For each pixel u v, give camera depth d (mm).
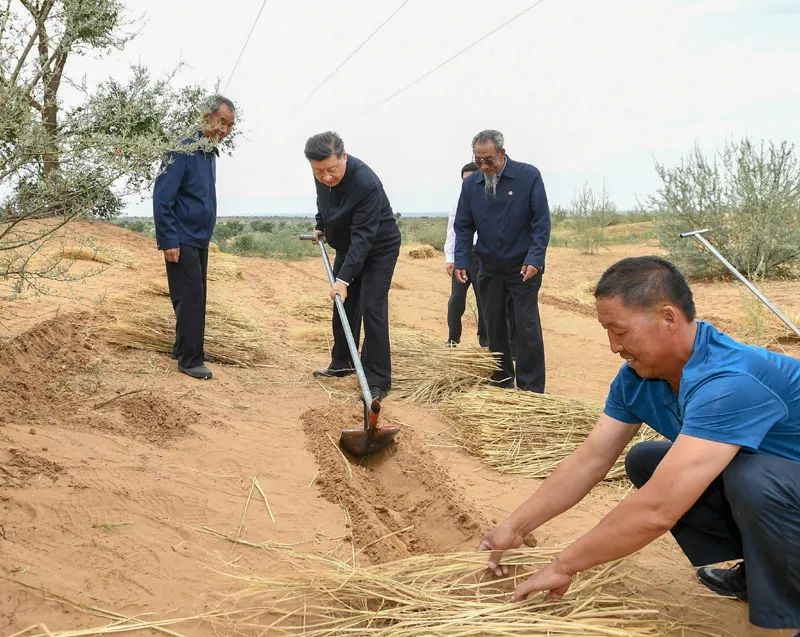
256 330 7008
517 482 4160
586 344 8516
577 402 5039
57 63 3463
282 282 13703
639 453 2936
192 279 5406
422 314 10414
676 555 3258
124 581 2686
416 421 5176
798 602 2344
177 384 5168
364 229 5367
